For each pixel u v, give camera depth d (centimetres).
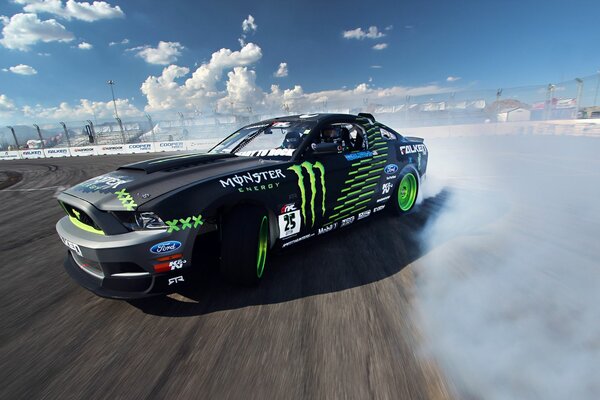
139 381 131
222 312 178
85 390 127
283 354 142
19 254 292
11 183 892
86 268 187
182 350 149
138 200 169
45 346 157
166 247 168
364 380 125
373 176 302
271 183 214
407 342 148
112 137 3234
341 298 188
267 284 208
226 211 198
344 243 275
